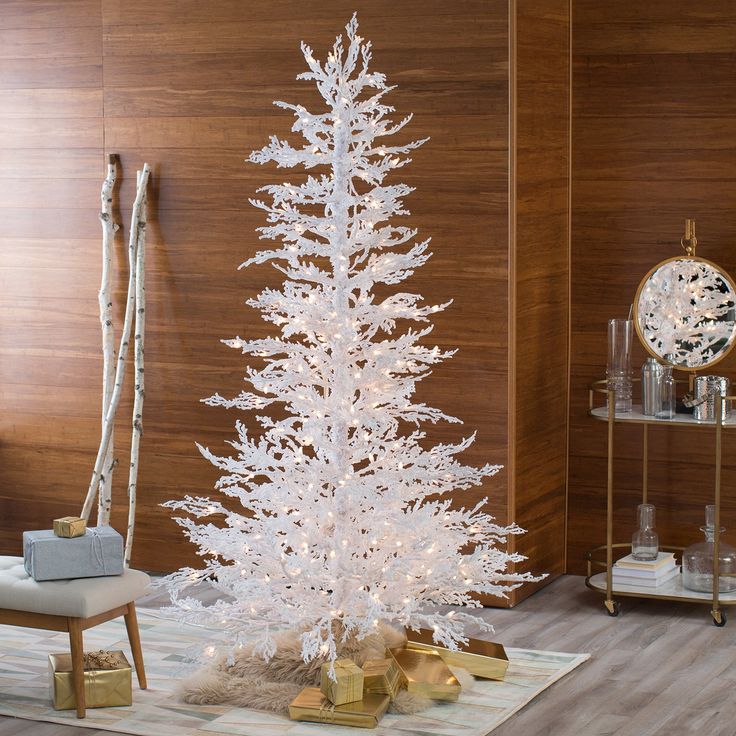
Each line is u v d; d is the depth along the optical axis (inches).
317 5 208.4
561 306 222.4
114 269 226.2
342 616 171.2
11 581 158.7
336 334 169.3
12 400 236.7
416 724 155.8
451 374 206.2
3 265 234.5
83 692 157.9
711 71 213.9
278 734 152.9
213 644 166.1
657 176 218.8
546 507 220.2
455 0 200.7
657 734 151.9
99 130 224.8
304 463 173.3
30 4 227.8
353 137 172.1
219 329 219.9
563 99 219.9
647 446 223.0
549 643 188.2
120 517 230.8
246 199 215.6
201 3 215.5
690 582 202.4
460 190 203.2
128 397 227.0
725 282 204.4
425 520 168.6
